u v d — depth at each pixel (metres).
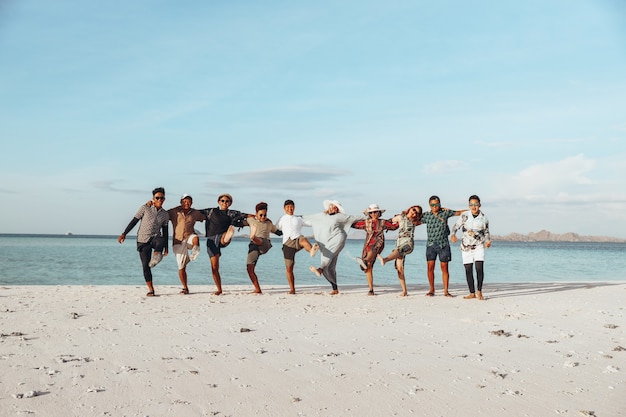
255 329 6.93
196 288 12.83
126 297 10.52
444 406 3.88
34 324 7.03
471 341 6.27
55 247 59.25
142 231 10.79
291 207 11.59
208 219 11.35
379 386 4.34
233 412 3.69
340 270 23.44
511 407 3.87
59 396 3.94
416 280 18.77
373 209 11.30
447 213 11.37
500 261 36.66
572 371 4.89
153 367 4.82
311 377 4.59
